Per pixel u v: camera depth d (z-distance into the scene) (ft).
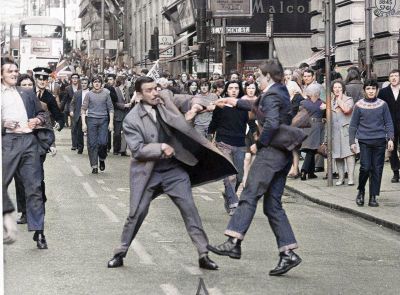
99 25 291.38
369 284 28.53
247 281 28.71
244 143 43.55
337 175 61.93
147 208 30.73
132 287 27.61
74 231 38.83
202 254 30.40
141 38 227.20
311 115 59.41
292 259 29.58
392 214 43.55
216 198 52.54
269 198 29.86
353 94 62.03
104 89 66.23
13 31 200.85
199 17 94.58
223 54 104.53
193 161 30.19
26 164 33.37
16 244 35.45
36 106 33.63
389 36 82.64
